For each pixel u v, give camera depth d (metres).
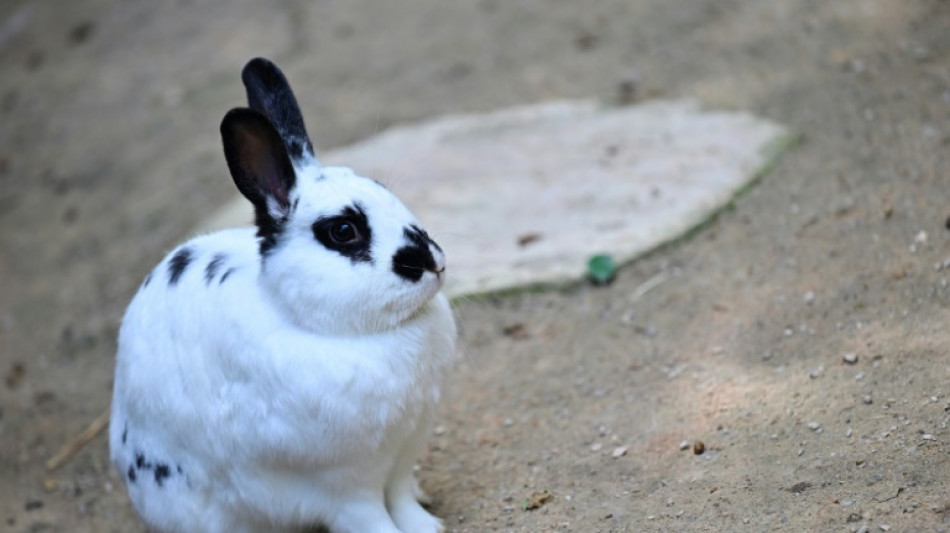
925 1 11.95
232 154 5.71
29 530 8.07
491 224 10.04
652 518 6.27
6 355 10.52
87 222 12.12
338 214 5.64
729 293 8.57
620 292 9.02
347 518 6.21
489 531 6.59
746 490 6.28
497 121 11.79
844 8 12.24
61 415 9.49
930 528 5.50
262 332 5.77
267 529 6.38
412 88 12.73
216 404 5.96
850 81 10.90
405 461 6.50
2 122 14.59
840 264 8.38
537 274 9.29
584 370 8.28
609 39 12.86
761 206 9.48
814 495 6.04
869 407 6.71
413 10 14.52
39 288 11.35
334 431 5.74
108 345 10.30
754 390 7.33
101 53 15.59
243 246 6.25
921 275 7.90
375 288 5.62
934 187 8.91
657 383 7.85
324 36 14.32
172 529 6.35
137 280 10.88
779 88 11.17
